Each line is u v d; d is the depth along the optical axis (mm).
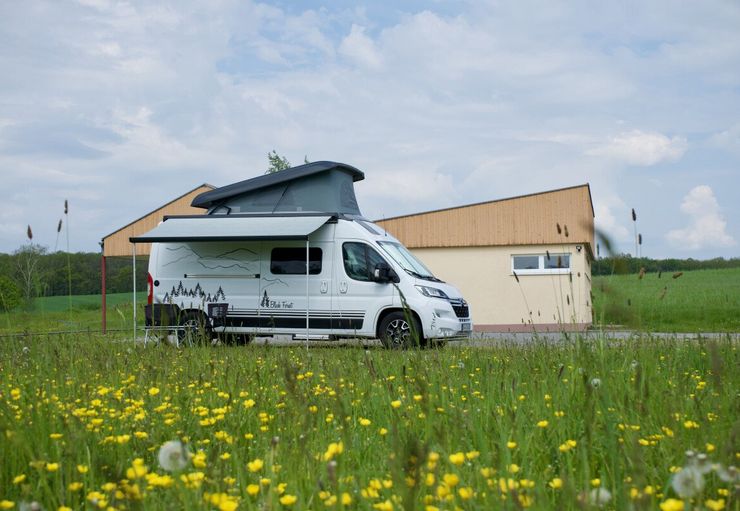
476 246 26109
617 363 5059
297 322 14648
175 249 15320
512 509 2205
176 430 3855
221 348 8492
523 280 25656
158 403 4535
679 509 1995
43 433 3400
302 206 15492
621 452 2967
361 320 14273
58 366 5641
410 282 14086
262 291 14828
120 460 3021
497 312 25781
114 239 24141
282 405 4352
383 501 2449
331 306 14453
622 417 3527
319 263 14633
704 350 6906
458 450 3176
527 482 2465
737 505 2201
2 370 5949
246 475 2980
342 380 5324
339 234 14625
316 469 2742
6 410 3773
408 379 4551
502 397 4602
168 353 7492
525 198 25719
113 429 3754
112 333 11102
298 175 15453
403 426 3586
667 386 4773
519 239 25703
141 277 34438
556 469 3113
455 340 10289
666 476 2828
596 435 3332
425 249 26562
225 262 15070
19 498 2768
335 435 3648
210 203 15844
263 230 14211
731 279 40688
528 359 6418
